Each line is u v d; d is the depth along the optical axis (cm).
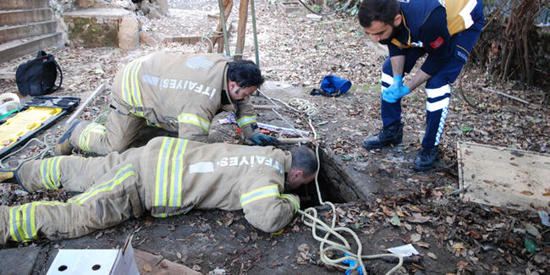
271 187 237
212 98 273
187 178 248
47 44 709
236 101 325
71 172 269
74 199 243
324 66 601
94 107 445
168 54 298
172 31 781
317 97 477
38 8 730
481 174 302
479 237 243
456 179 305
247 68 270
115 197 239
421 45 263
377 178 307
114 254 148
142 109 297
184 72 281
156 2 915
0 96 424
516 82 509
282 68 595
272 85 521
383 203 275
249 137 344
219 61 287
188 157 253
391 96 293
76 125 333
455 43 273
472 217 260
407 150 351
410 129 391
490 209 267
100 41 696
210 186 249
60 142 333
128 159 254
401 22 257
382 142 349
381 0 241
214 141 366
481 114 426
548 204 270
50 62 479
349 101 464
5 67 587
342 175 329
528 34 484
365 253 233
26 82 469
